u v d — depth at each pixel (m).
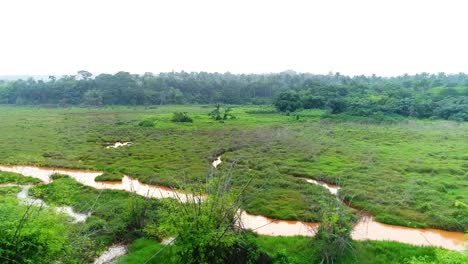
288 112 106.12
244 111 114.81
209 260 19.58
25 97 144.38
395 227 30.11
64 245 18.59
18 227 15.96
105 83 153.50
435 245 27.09
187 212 20.41
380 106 99.88
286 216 31.39
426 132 73.50
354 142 62.75
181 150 56.84
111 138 67.75
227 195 21.94
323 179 41.66
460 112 92.06
